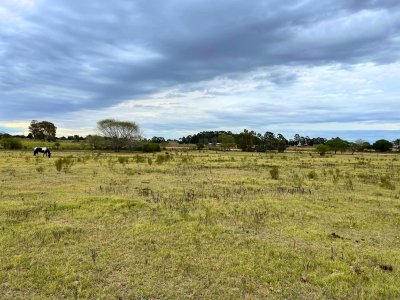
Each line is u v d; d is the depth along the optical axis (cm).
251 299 502
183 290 525
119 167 2558
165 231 822
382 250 723
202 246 722
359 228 903
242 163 3238
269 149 8638
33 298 493
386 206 1191
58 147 7319
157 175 2062
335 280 566
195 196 1315
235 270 600
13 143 6656
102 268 602
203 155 4941
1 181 1650
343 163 3644
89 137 8169
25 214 962
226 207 1105
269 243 747
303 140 15162
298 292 526
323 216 1027
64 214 975
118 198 1177
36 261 628
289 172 2459
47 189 1423
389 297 514
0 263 614
